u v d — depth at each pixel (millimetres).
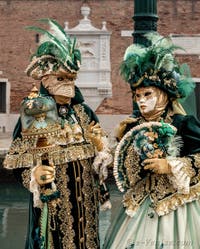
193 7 21219
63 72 3955
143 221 3779
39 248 3887
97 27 21188
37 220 3945
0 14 21297
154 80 3812
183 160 3717
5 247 6973
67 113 4078
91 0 21141
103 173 3980
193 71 21062
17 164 3883
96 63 20703
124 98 20969
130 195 3893
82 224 3959
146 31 5004
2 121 21203
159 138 3803
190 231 3762
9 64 21359
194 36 21219
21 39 21312
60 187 3910
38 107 3820
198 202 3838
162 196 3771
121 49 21078
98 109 20938
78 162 3977
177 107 3932
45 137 3859
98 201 4094
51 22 4133
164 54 3812
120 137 4051
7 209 10070
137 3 5020
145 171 3854
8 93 21312
